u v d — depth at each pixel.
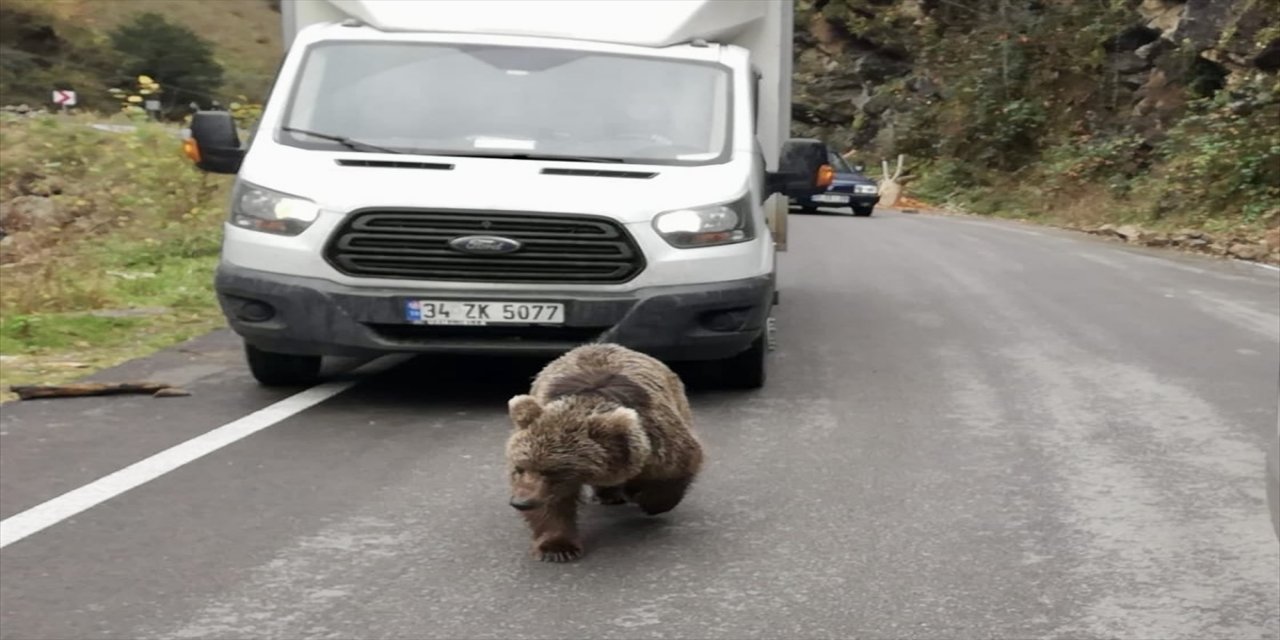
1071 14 37.25
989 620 4.13
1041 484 5.72
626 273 6.75
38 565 4.55
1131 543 4.90
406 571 4.53
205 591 4.32
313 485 5.57
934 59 43.84
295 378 7.63
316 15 8.54
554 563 4.63
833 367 8.60
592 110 7.51
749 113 7.64
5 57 67.00
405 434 6.51
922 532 5.03
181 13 94.06
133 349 9.16
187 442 6.27
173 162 18.48
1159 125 32.12
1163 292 13.40
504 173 6.93
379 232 6.69
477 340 6.77
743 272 6.96
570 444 4.22
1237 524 5.14
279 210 6.81
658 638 3.96
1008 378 8.27
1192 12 29.89
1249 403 7.50
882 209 36.78
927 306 12.02
